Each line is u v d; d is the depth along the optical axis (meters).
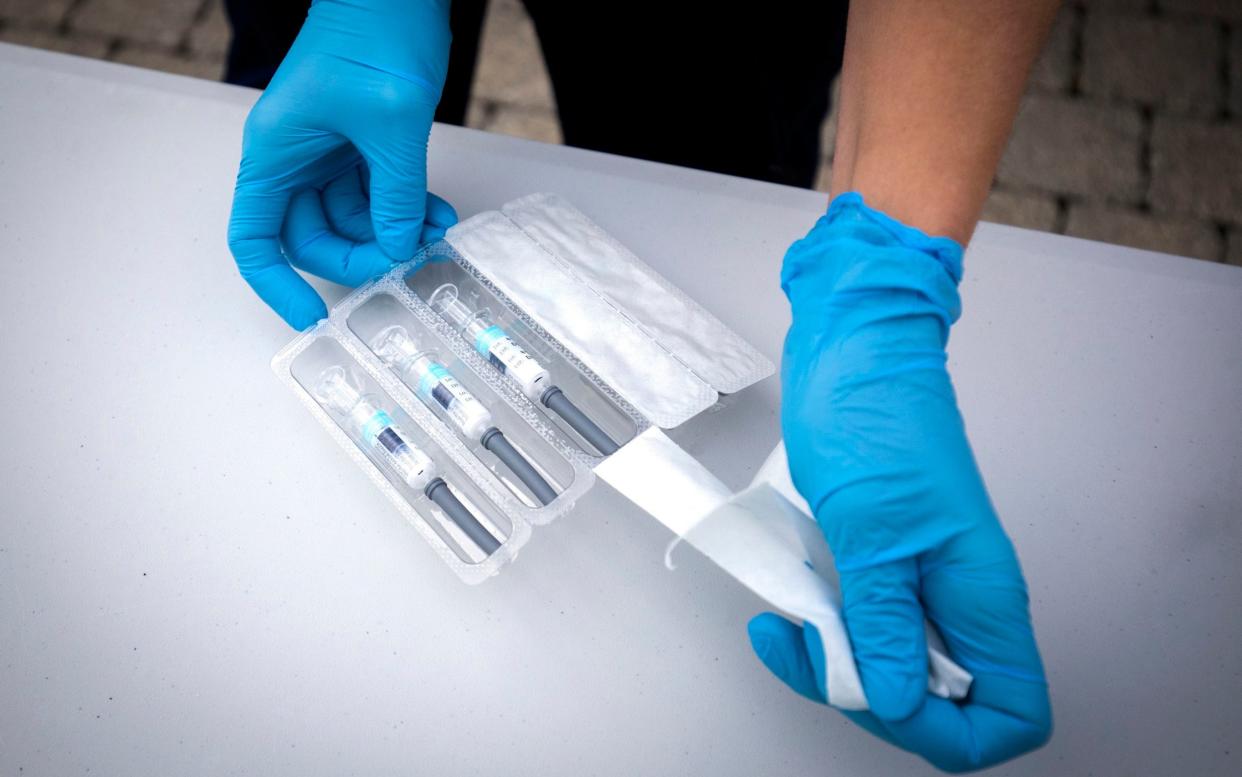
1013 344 1.13
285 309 1.11
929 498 0.79
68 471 1.08
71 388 1.13
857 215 0.87
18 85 1.36
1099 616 0.97
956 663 0.83
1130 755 0.91
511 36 2.56
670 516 0.87
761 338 1.14
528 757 0.92
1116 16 2.49
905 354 0.84
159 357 1.15
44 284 1.21
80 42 2.54
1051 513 1.03
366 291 1.12
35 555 1.03
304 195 1.19
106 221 1.25
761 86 1.53
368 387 1.12
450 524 1.02
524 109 2.46
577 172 1.27
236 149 1.31
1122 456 1.06
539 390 1.04
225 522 1.04
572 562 1.01
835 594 0.84
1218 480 1.04
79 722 0.94
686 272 1.18
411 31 1.08
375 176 1.10
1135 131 2.37
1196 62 2.44
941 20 0.84
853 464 0.81
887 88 0.86
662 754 0.92
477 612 0.98
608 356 1.04
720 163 1.67
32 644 0.98
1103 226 2.27
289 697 0.95
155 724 0.94
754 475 1.05
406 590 1.00
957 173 0.85
